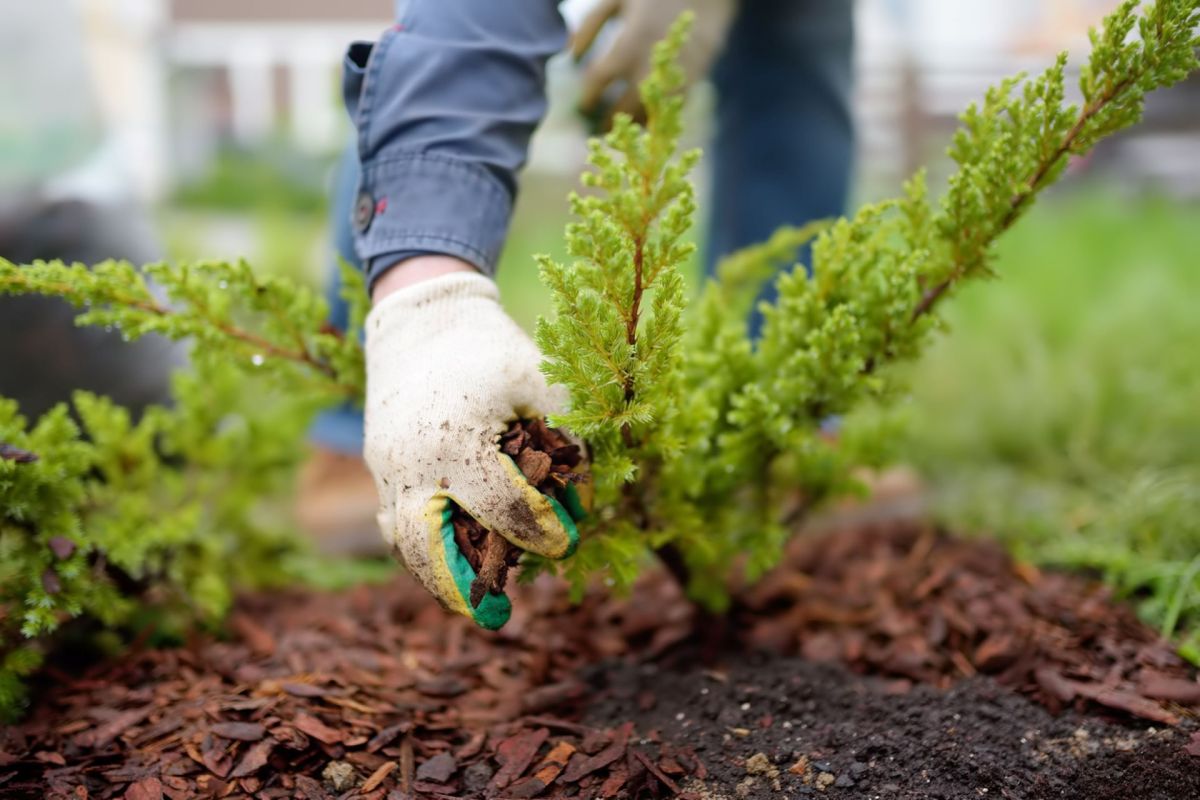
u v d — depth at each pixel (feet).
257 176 13.96
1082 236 9.12
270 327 3.50
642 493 3.35
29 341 4.80
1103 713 3.34
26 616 3.22
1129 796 3.09
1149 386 5.20
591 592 4.10
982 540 4.45
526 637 3.84
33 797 3.02
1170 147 14.02
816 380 3.34
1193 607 3.79
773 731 3.30
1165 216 9.77
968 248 3.24
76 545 3.39
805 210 4.93
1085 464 4.94
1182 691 3.37
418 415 2.96
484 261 3.26
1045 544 4.38
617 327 2.86
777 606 4.01
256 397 4.34
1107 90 3.06
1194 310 6.19
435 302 3.12
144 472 3.92
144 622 3.76
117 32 16.14
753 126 4.88
